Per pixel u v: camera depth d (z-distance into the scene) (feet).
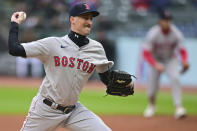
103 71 55.67
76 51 52.65
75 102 53.83
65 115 53.01
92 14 53.26
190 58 212.23
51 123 52.95
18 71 229.04
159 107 136.98
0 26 241.35
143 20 253.03
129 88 56.70
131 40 215.10
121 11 260.21
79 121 53.52
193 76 212.02
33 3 252.21
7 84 198.29
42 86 53.11
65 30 237.25
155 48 114.32
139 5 262.26
